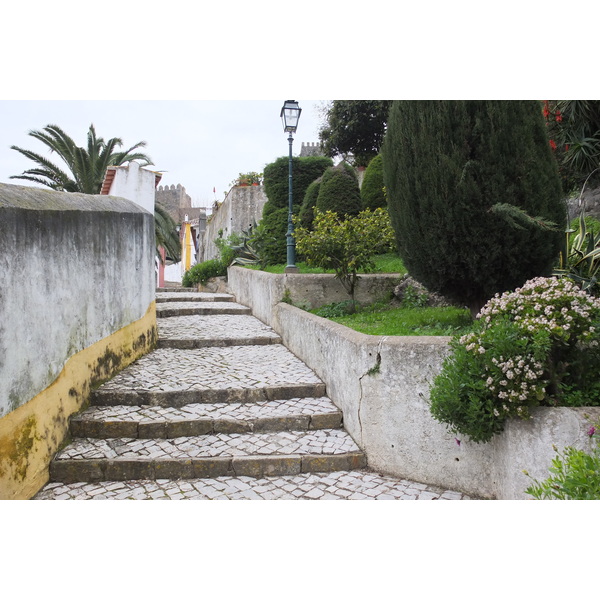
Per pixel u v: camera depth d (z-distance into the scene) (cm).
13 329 324
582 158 684
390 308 727
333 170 1018
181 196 3800
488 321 341
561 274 481
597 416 295
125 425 420
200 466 379
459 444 341
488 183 445
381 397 387
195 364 582
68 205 429
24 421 335
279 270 941
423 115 468
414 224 484
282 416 444
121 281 548
